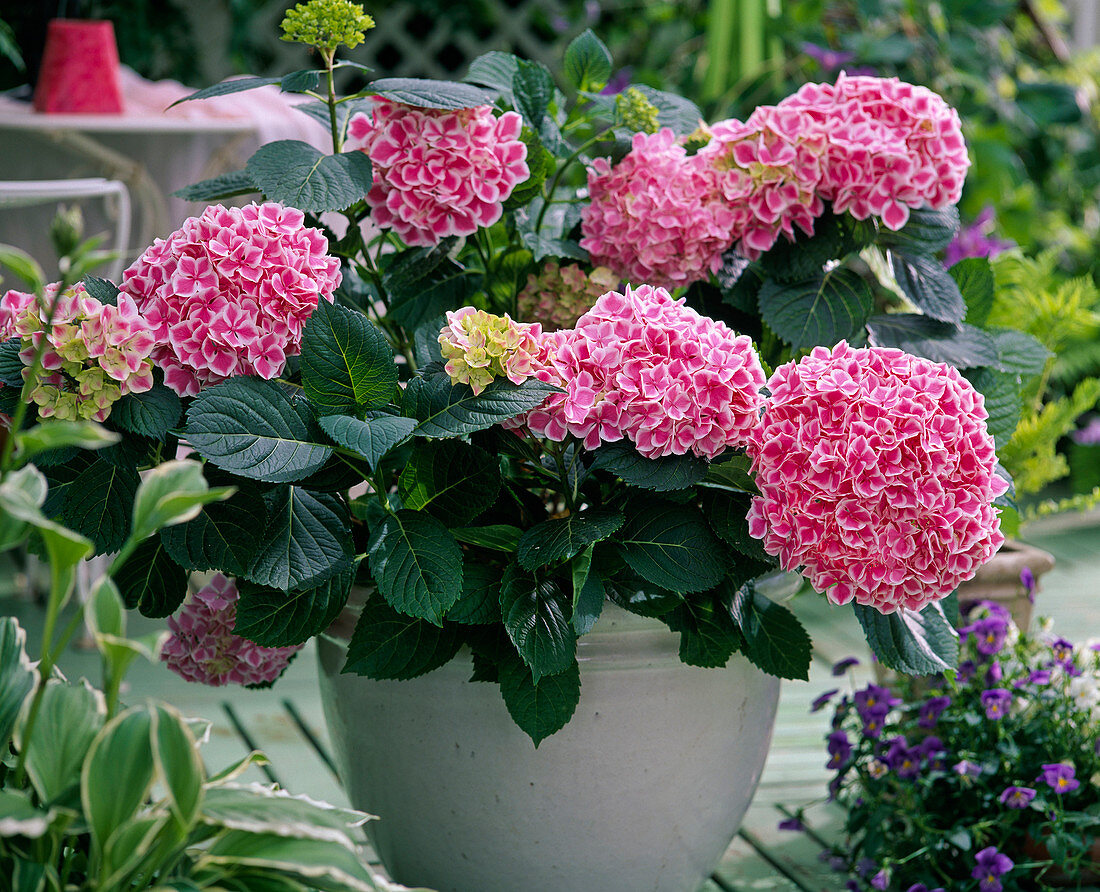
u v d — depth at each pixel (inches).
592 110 58.1
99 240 31.4
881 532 41.2
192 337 41.9
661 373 41.1
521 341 40.9
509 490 46.7
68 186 77.2
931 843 57.3
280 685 85.4
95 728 35.4
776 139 49.8
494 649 44.8
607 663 46.1
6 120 89.8
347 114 53.4
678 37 148.3
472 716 47.0
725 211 51.0
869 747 62.0
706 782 49.5
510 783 47.4
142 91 108.7
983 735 60.6
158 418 41.6
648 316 42.4
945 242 53.4
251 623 43.6
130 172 93.9
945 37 129.7
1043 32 140.1
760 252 52.9
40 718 35.3
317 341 42.0
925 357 51.7
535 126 54.7
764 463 41.6
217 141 95.4
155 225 95.9
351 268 56.6
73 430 30.0
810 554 42.1
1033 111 134.4
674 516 43.9
